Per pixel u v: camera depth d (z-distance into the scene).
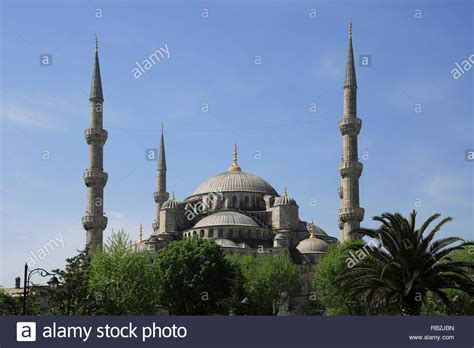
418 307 68.56
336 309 122.44
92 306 91.50
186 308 138.88
